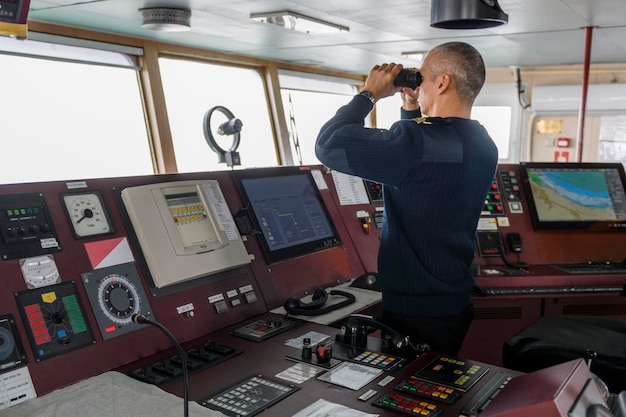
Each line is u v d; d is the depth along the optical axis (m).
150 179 2.06
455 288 1.93
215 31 4.11
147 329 1.77
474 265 2.91
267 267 2.31
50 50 3.63
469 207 1.86
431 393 1.42
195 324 1.90
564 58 5.87
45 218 1.70
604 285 2.91
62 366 1.54
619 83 6.34
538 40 4.79
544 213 3.27
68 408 1.35
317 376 1.55
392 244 1.92
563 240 3.24
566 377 1.07
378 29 4.26
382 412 1.33
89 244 1.76
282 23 3.85
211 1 3.26
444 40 4.77
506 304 3.07
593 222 3.26
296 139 5.92
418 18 3.88
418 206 1.81
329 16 3.80
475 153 1.81
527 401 1.04
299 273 2.43
